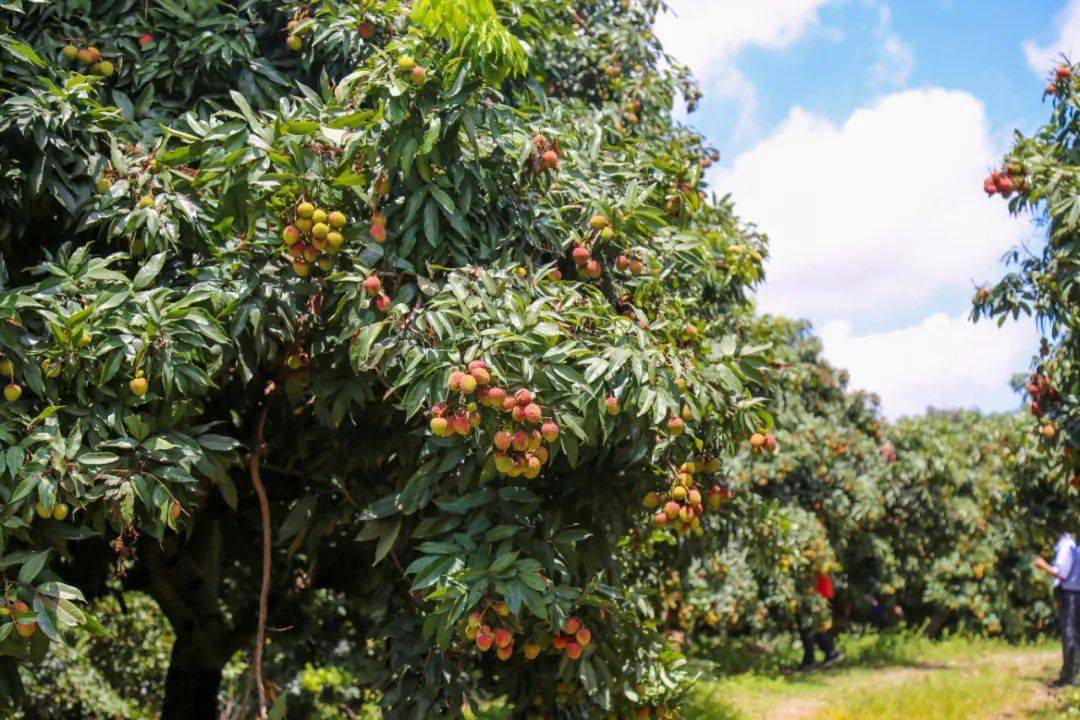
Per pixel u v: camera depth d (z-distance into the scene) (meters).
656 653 4.62
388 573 4.91
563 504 3.87
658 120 6.37
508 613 3.34
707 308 5.39
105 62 4.00
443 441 3.58
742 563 11.42
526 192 3.91
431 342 3.40
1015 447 8.97
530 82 4.62
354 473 4.65
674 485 3.65
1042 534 9.35
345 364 3.90
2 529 2.93
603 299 3.70
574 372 3.22
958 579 14.78
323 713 9.10
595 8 6.62
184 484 3.42
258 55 4.38
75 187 3.54
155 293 3.36
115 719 8.84
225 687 8.82
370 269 3.52
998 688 9.64
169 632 9.56
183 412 3.39
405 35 3.88
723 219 6.08
